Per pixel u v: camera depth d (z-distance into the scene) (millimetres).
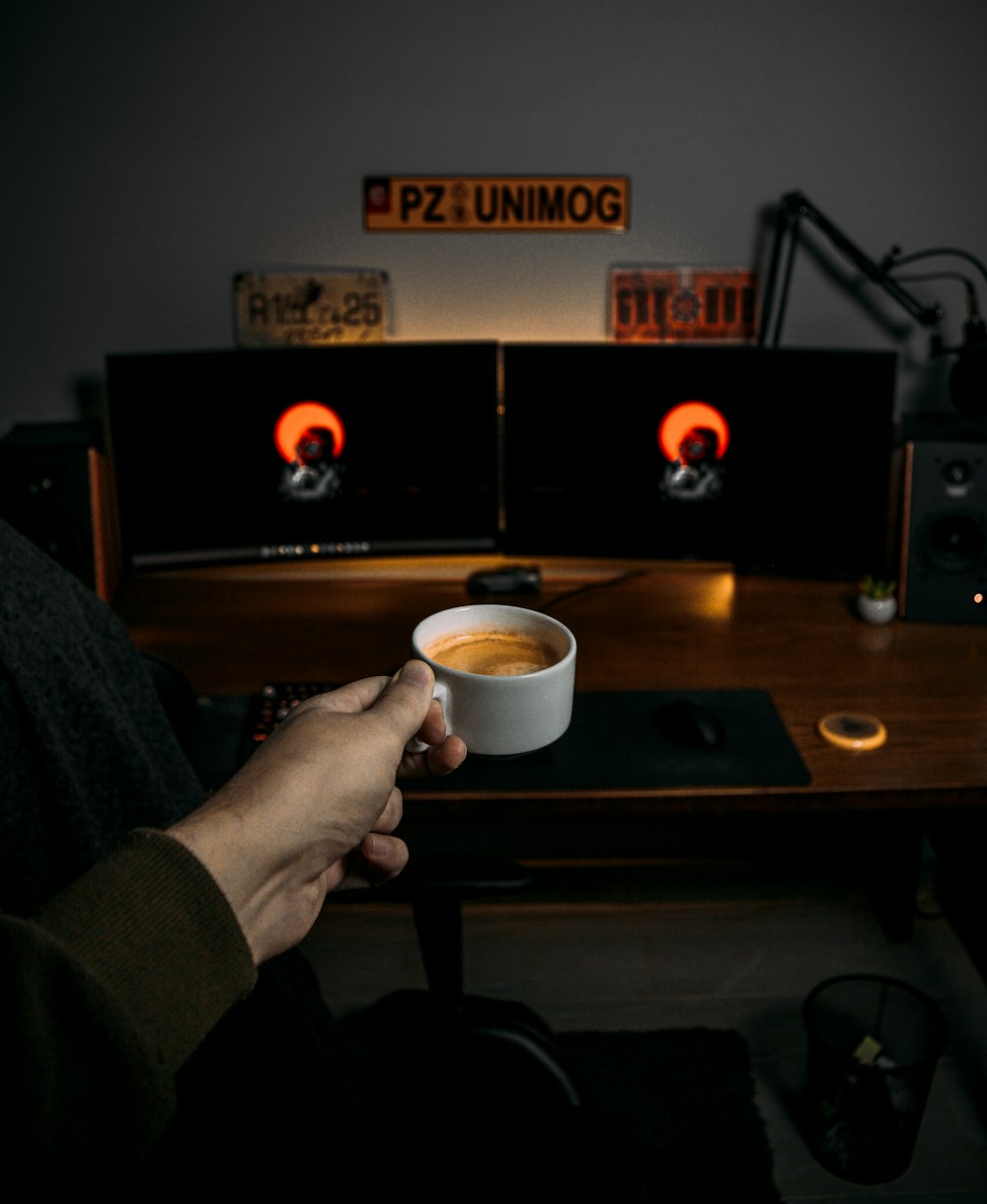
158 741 707
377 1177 785
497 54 1813
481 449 1860
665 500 1851
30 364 1962
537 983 2070
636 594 1960
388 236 1909
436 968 1265
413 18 1790
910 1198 1648
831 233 1818
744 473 1815
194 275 1921
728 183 1889
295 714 487
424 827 2369
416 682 514
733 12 1795
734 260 1938
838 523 1816
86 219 1879
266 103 1828
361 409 1819
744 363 1756
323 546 1885
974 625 1800
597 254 1930
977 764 1411
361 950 2162
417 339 1973
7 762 525
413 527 1897
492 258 1928
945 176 1884
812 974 2082
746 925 2217
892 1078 1618
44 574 603
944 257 1927
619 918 2242
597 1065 1862
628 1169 1013
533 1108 1083
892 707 1552
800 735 1482
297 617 1878
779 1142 1742
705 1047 1900
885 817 2139
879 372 1718
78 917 367
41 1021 349
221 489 1828
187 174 1860
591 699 1581
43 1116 357
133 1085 364
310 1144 759
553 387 1819
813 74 1827
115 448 1779
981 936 1726
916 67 1822
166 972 372
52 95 1804
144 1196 694
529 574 1978
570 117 1851
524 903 2287
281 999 777
